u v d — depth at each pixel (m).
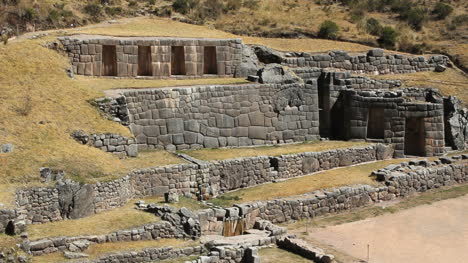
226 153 33.69
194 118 34.47
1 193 23.66
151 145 33.19
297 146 36.94
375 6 58.59
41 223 24.41
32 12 44.12
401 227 29.91
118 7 50.03
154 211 26.06
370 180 33.91
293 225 29.64
